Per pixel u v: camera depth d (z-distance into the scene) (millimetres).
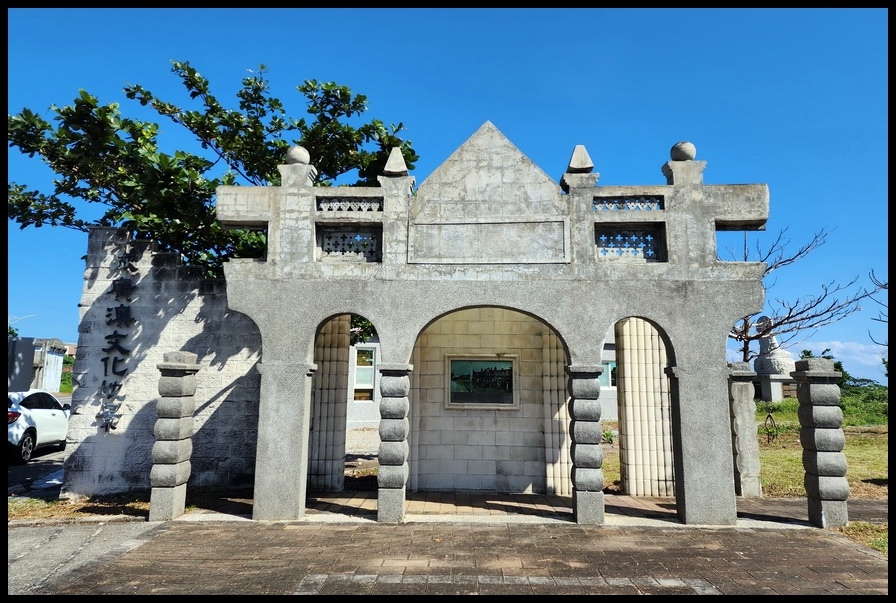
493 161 8992
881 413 20984
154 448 8398
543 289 8523
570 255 8602
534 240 8688
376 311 8578
